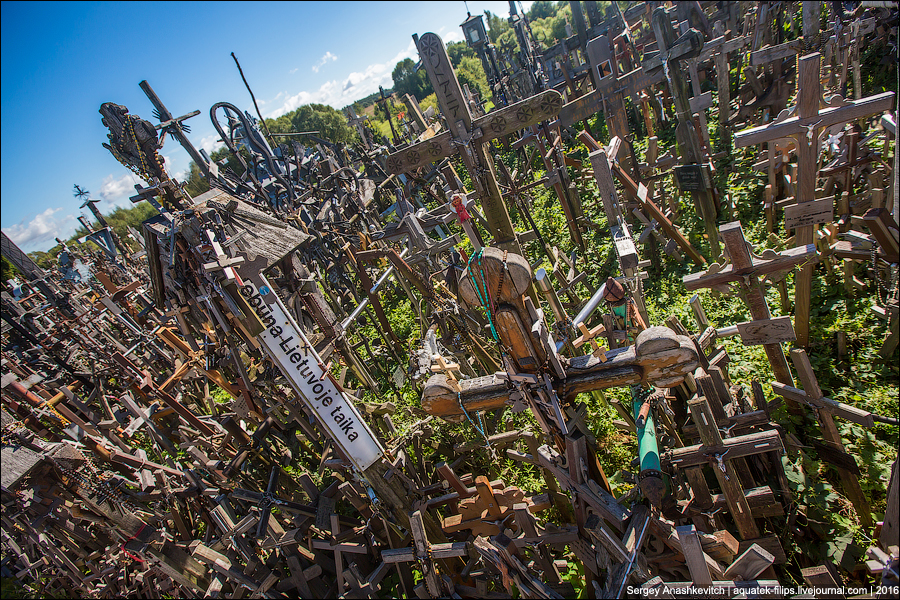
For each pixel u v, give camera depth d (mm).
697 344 4926
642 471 4000
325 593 6121
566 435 4039
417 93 50094
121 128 4969
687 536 3477
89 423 9500
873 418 4355
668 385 3727
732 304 7941
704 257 9352
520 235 7738
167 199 5293
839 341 6484
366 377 8344
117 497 6039
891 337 6027
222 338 6027
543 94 5258
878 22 11531
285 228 5523
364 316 13117
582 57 19453
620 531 4020
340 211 15859
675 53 8828
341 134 36312
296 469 8617
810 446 5273
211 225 4926
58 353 12594
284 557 6445
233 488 6715
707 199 8641
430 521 5723
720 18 19109
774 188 8820
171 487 6945
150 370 12953
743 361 6980
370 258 10086
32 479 5613
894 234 4625
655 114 15906
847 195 7320
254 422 7961
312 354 5203
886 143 6898
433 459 7637
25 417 7512
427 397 4211
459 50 52406
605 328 4723
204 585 6219
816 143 5250
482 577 5211
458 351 7793
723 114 12438
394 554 5238
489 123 5512
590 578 4637
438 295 8562
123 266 17547
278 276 5871
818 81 4848
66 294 15156
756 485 4840
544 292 5910
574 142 17031
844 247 6789
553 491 5531
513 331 3535
